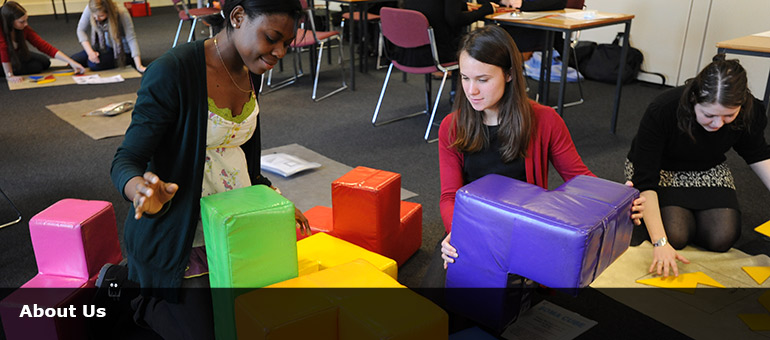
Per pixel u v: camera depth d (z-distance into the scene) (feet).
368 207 6.56
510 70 5.29
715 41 15.81
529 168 5.69
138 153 4.39
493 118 5.65
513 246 4.14
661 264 6.68
